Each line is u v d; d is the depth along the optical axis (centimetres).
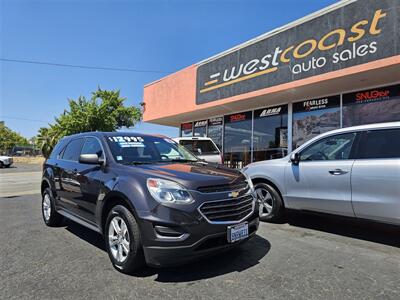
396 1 711
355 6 783
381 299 295
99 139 471
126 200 348
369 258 404
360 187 454
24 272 361
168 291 312
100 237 510
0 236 515
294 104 1061
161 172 363
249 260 395
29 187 1322
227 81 1139
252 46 1052
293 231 533
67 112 3359
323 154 517
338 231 534
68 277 346
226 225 339
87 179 439
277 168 573
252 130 1201
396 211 418
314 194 512
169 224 316
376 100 858
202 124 1449
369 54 749
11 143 6234
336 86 887
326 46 838
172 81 1423
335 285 324
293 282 332
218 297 299
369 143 463
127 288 318
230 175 388
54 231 548
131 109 3588
